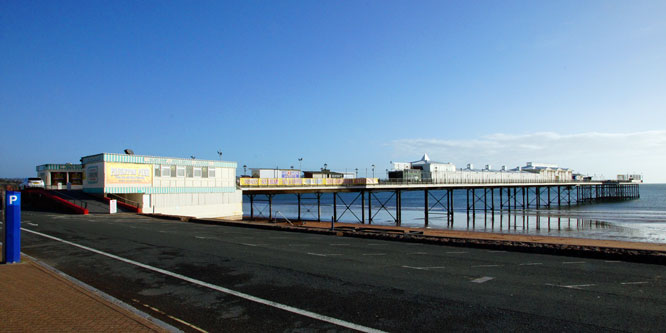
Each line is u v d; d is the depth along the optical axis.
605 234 33.50
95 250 13.34
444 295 8.08
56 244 14.57
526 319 6.61
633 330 6.09
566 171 103.06
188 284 8.93
